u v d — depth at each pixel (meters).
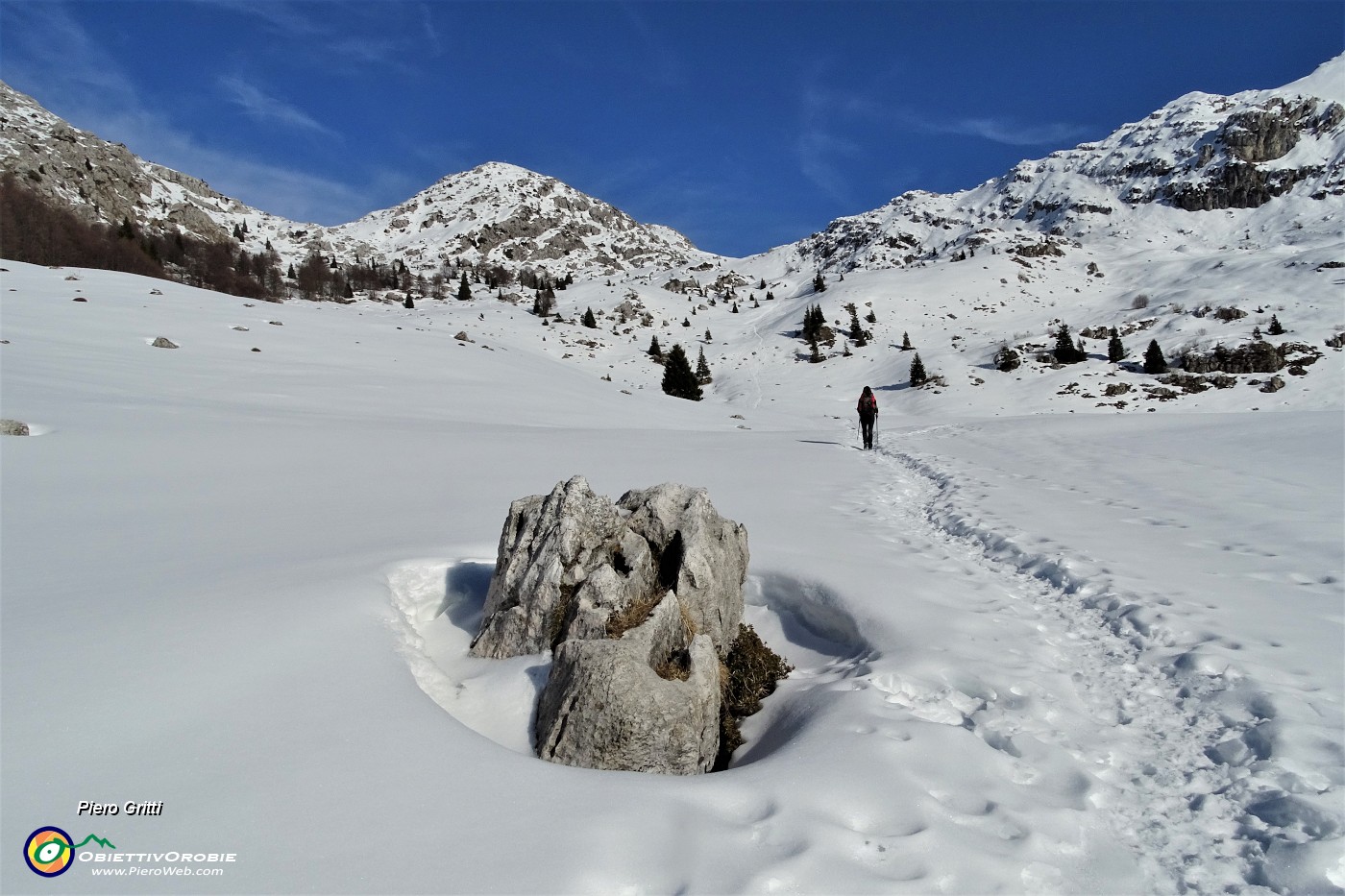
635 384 85.06
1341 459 15.73
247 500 12.83
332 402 31.31
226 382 31.75
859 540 11.33
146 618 6.22
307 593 6.97
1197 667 6.19
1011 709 5.79
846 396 89.94
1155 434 23.16
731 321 142.62
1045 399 77.75
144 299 53.56
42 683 4.93
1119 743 5.32
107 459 15.01
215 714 4.68
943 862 3.79
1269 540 10.07
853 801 4.30
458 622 7.64
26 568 8.15
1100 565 9.21
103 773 3.96
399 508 12.58
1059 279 141.75
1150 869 4.00
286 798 3.87
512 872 3.43
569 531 7.07
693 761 5.15
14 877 3.15
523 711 5.68
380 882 3.30
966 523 12.08
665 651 6.11
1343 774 4.52
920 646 6.87
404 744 4.55
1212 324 92.75
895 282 140.62
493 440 22.91
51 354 29.61
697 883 3.48
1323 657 6.20
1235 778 4.71
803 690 6.57
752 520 12.58
